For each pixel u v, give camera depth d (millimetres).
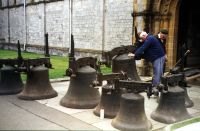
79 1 16250
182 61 6574
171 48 11281
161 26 11266
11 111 6027
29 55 19047
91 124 5391
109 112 5723
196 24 12766
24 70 6926
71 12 16984
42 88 7055
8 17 24891
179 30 11812
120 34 13445
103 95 5832
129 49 7797
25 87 7070
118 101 5746
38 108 6281
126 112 5176
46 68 7184
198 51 13078
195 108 6777
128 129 5070
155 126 5465
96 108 5977
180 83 6367
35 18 20875
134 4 11828
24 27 22281
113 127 5262
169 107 5730
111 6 13875
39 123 5352
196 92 8516
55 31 18734
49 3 19141
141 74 11352
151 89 5074
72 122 5465
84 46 16047
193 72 11375
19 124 5266
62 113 5988
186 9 12109
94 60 6648
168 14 11148
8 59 7445
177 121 5613
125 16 13078
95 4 14977
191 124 5504
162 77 5602
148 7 11258
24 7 22047
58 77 10195
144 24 11406
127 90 5297
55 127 5164
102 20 14438
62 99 6594
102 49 14578
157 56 7219
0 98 7020
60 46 18312
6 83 7422
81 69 6395
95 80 5969
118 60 7547
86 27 15812
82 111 6164
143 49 7141
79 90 6371
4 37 25875
